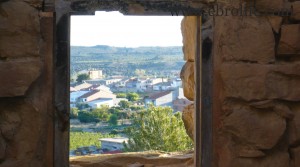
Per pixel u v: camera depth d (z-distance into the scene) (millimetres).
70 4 3385
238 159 3496
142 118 17109
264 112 3521
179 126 17031
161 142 16656
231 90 3461
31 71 3283
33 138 3342
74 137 24750
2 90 3229
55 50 3385
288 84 3516
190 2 3492
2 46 3258
